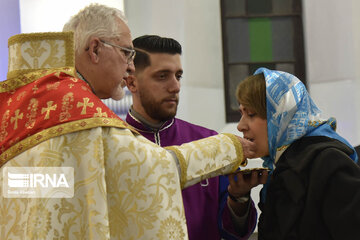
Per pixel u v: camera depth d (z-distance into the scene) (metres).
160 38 1.99
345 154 1.49
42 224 1.23
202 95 5.24
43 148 1.28
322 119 1.68
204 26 5.32
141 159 1.33
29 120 1.33
